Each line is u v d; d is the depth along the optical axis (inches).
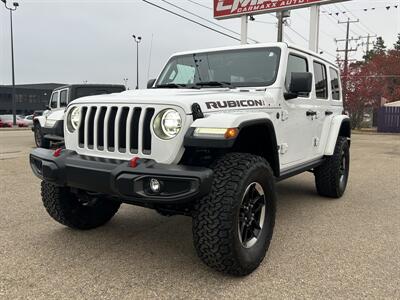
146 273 126.2
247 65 171.8
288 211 205.3
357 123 1428.4
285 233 168.2
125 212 197.6
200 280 121.6
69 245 149.8
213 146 110.3
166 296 111.7
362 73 1440.7
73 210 159.5
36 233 162.9
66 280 120.6
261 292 114.7
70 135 139.9
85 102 136.6
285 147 168.1
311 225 180.2
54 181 131.6
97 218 168.9
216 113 124.0
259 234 131.9
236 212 115.9
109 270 128.1
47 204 156.5
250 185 123.3
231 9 753.0
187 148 118.6
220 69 177.3
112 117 128.3
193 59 187.9
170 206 127.5
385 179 305.9
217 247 115.0
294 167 180.5
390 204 222.5
